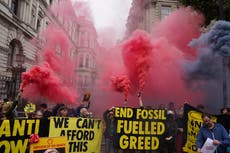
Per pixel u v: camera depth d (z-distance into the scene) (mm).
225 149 4824
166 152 6664
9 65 24406
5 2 22641
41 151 4816
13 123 4695
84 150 5461
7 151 4605
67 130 5289
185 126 6020
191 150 5965
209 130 4887
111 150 7754
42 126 4984
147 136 6129
